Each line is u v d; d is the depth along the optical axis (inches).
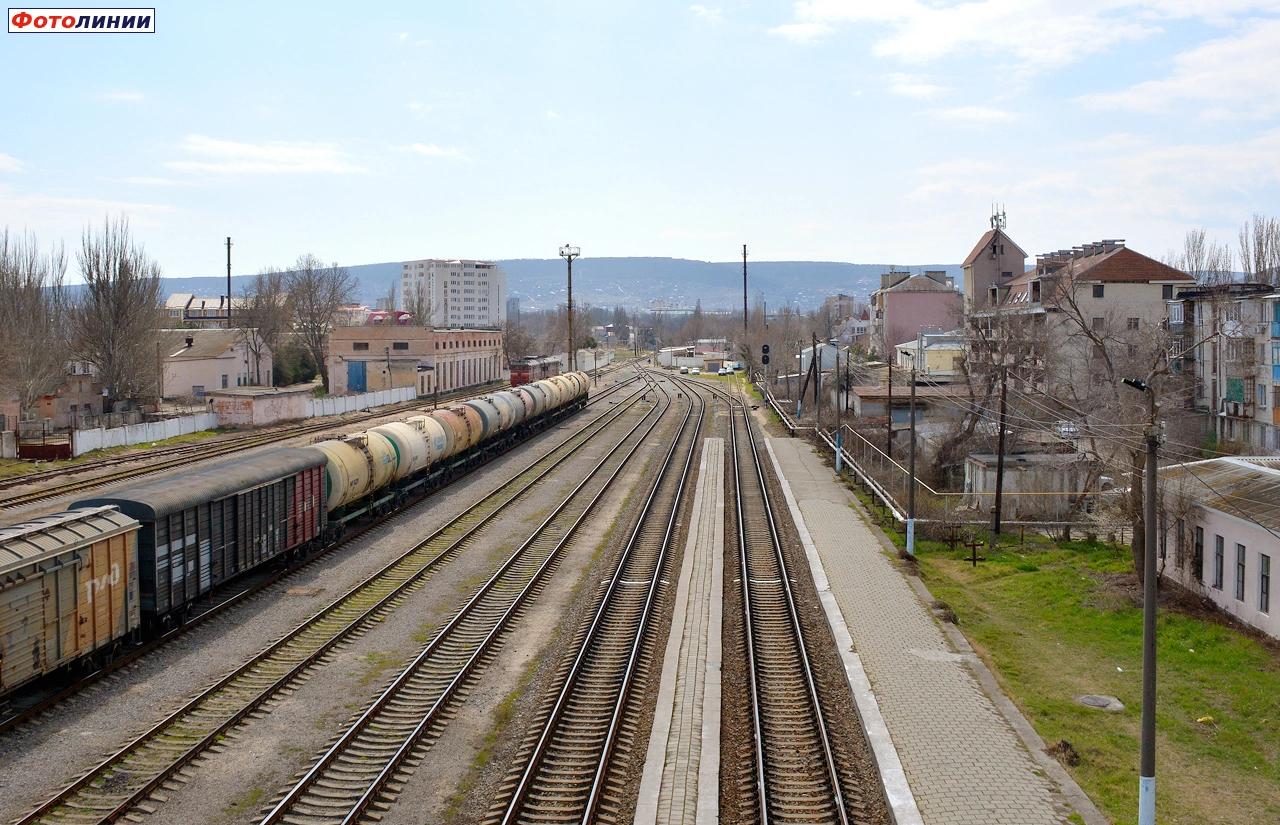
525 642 681.0
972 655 668.7
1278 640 687.7
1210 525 792.9
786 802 454.0
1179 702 605.3
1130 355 1565.0
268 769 472.1
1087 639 730.2
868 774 490.3
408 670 599.8
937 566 962.1
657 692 584.7
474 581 836.0
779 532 1081.4
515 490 1306.6
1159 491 852.0
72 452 1461.6
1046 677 649.6
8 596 493.4
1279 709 582.9
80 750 485.1
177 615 669.3
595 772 472.4
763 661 651.5
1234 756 528.1
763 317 5531.5
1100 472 1189.7
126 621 598.5
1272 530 688.4
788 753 507.8
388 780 464.8
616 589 816.3
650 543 1002.1
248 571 802.8
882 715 555.5
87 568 557.9
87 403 2047.2
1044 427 1427.2
